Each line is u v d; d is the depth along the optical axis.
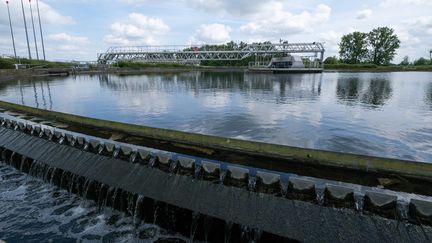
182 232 6.97
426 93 27.19
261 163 8.16
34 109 15.59
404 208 5.60
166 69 89.12
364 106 19.06
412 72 95.81
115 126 11.85
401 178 6.95
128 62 86.38
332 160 7.69
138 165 8.20
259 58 101.19
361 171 7.40
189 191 7.00
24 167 10.84
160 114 16.05
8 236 7.00
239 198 6.45
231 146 9.12
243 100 22.16
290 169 7.72
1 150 11.98
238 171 6.72
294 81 46.09
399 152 9.37
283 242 5.67
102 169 8.62
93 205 8.46
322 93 27.34
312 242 5.43
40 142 10.98
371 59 116.44
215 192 6.74
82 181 8.83
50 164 9.82
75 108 18.23
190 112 16.64
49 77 51.53
